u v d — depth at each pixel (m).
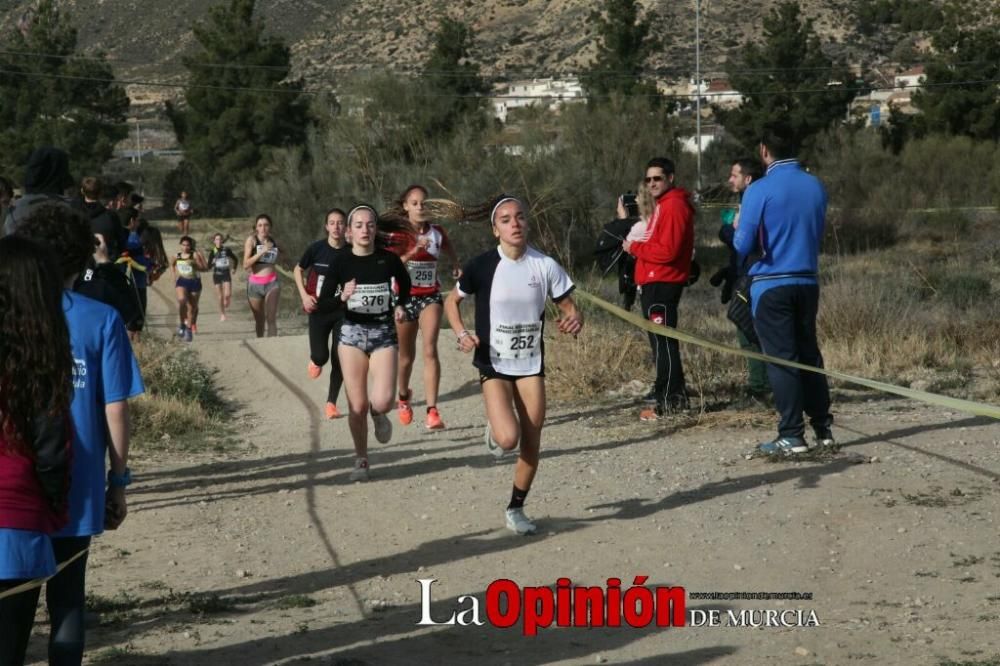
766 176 8.87
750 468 8.80
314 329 11.66
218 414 12.45
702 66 114.69
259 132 60.31
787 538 7.10
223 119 60.56
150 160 85.94
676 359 10.88
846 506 7.63
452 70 56.19
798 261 8.80
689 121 57.31
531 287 7.16
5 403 4.09
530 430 7.31
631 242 10.86
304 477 9.40
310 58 149.50
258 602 6.35
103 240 8.39
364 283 8.90
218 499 8.74
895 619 5.73
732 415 10.71
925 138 53.09
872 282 16.92
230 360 14.79
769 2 130.75
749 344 10.86
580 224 31.70
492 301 7.16
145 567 7.06
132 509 8.48
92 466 4.47
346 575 6.82
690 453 9.48
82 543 4.48
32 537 4.16
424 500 8.46
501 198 7.21
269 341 15.64
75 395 4.44
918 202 44.97
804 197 8.76
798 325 9.02
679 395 10.95
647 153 36.44
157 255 17.53
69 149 60.19
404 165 36.88
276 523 8.02
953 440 9.45
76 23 165.75
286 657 5.44
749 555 6.84
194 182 59.69
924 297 20.05
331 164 38.19
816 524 7.32
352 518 8.09
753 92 56.22
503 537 7.44
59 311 4.19
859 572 6.48
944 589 6.12
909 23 124.81
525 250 7.22
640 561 6.86
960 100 55.22
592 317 15.61
